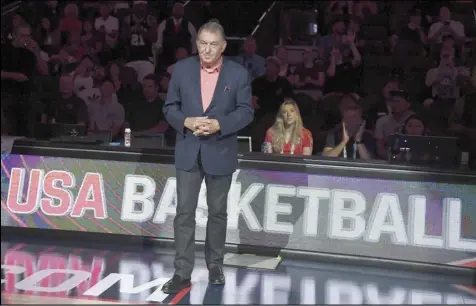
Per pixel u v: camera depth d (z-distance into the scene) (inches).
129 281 171.0
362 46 366.9
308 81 347.3
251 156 200.8
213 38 157.1
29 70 348.8
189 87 162.1
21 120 331.0
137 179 207.6
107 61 370.0
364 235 193.9
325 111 309.0
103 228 209.8
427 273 190.2
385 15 386.9
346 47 358.6
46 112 330.0
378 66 350.6
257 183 200.4
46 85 340.2
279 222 199.0
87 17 407.2
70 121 307.4
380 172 193.2
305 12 392.8
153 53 371.9
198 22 408.2
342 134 264.8
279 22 397.7
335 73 347.6
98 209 209.9
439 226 189.9
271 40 406.0
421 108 310.5
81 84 333.4
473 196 188.1
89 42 373.7
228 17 411.5
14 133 329.4
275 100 315.3
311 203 197.2
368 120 308.0
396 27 375.9
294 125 234.4
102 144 225.1
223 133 158.1
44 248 201.9
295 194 198.1
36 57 352.2
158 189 206.4
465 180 188.2
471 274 187.9
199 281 172.6
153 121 310.0
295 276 181.9
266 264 191.0
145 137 229.0
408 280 183.2
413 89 338.0
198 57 167.3
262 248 199.6
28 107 331.0
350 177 195.2
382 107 309.4
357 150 266.4
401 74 349.4
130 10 386.9
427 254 190.2
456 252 188.9
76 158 211.6
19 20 362.9
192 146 161.8
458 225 188.9
